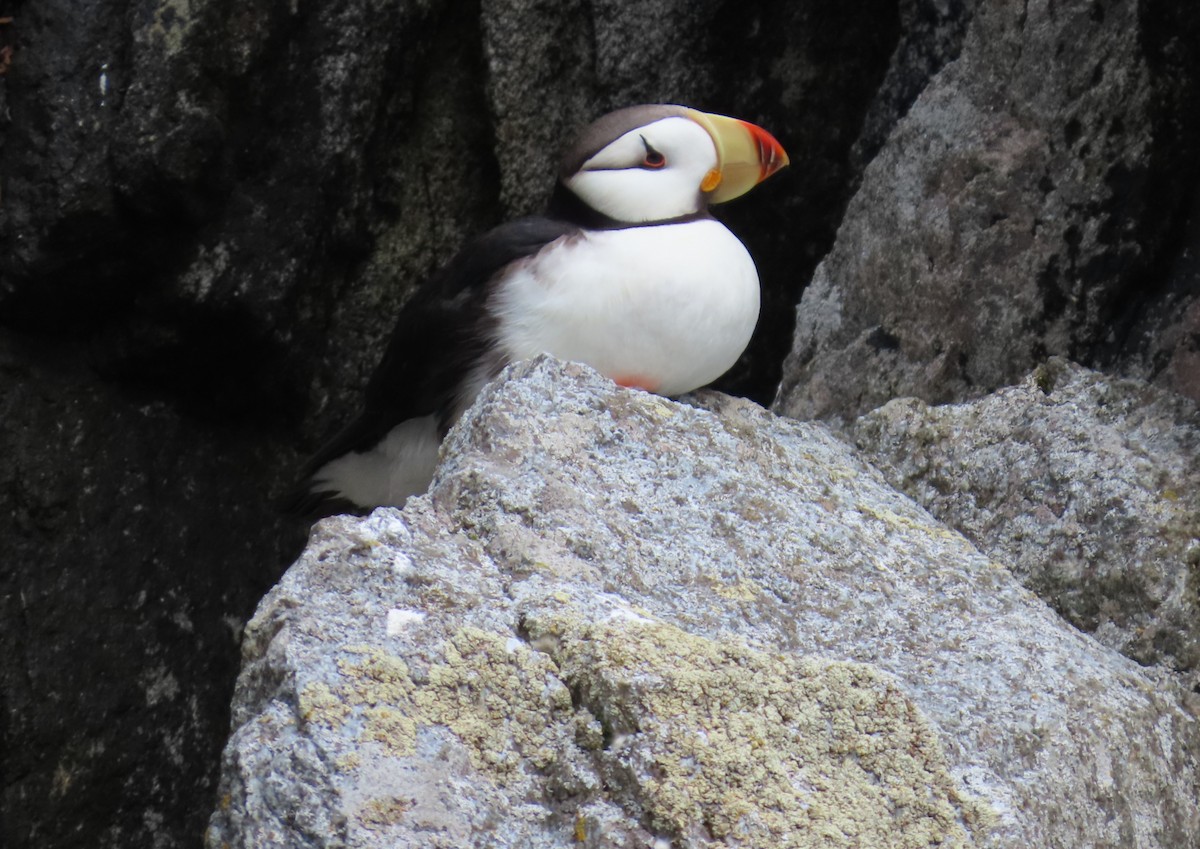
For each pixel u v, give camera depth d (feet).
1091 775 16.35
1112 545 19.84
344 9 31.86
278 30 31.01
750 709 14.83
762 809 14.15
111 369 31.78
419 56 33.45
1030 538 20.49
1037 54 25.44
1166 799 17.20
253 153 31.24
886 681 15.35
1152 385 21.59
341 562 15.21
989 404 22.13
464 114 34.27
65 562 31.04
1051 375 22.25
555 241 22.54
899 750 15.03
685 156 22.76
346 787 13.42
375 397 24.49
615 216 22.84
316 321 33.27
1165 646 19.15
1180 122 23.93
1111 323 23.98
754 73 33.04
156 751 31.78
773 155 23.04
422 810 13.52
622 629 15.07
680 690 14.62
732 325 22.29
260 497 33.53
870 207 27.27
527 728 14.38
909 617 17.88
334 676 14.06
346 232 33.12
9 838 30.32
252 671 14.55
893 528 19.51
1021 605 18.81
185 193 30.09
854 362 26.45
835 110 33.12
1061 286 24.31
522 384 18.71
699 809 13.97
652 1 32.76
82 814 31.07
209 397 32.89
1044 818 15.52
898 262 26.32
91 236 29.86
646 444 18.71
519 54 33.14
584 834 13.82
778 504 18.80
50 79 29.58
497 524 16.63
